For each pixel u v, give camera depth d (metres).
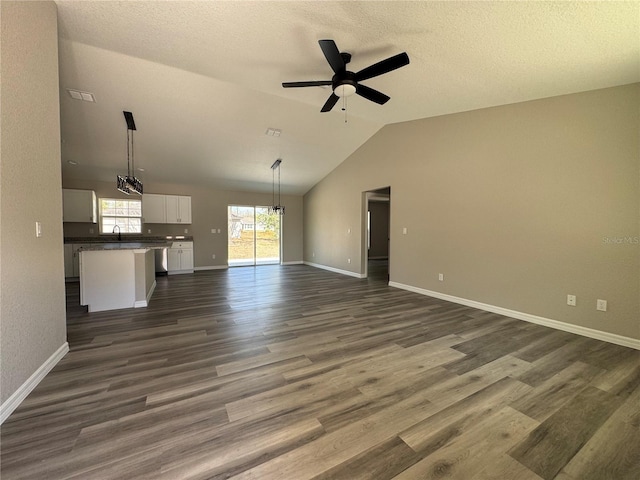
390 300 4.49
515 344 2.80
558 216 3.19
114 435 1.54
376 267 8.34
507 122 3.63
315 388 2.02
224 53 2.86
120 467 1.34
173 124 4.82
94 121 4.57
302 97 4.06
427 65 2.77
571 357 2.52
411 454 1.44
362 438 1.54
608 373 2.24
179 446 1.47
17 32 1.86
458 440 1.54
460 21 2.08
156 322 3.40
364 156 6.18
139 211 7.15
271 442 1.51
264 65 3.08
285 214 9.04
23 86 1.92
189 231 7.75
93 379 2.12
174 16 2.32
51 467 1.33
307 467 1.35
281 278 6.52
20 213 1.87
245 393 1.96
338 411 1.77
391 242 5.56
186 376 2.17
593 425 1.66
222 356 2.51
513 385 2.07
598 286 2.92
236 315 3.70
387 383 2.09
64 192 6.14
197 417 1.70
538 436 1.57
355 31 2.33
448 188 4.41
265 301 4.42
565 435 1.58
